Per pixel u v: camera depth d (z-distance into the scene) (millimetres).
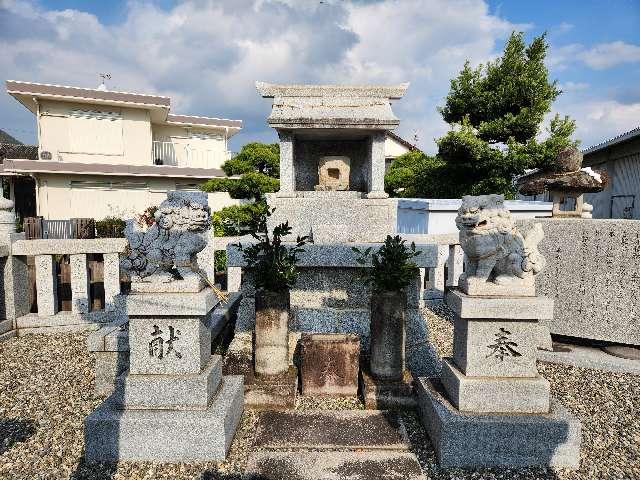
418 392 3957
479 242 3352
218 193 19047
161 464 3215
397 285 4188
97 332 4508
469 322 3342
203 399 3316
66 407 4148
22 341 6156
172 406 3320
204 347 3525
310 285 5207
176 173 17828
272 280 4184
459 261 7852
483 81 14320
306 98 6094
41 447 3449
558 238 5645
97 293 7590
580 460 3289
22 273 6617
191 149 20125
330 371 4281
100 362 4367
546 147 12523
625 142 11750
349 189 7000
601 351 5566
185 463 3230
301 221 6078
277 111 5922
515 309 3271
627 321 5285
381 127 5840
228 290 7863
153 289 3375
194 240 3475
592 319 5492
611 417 4000
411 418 3896
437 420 3316
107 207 17125
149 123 17781
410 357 4805
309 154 7043
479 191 13688
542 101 13297
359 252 4586
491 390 3291
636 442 3572
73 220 11602
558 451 3184
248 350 4707
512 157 12797
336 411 3969
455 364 3609
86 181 16656
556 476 3104
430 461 3285
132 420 3217
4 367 5172
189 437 3232
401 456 3326
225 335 5574
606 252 5359
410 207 11844
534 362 3365
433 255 4930
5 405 4180
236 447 3430
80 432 3689
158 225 3463
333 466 3195
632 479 3072
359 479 3059
